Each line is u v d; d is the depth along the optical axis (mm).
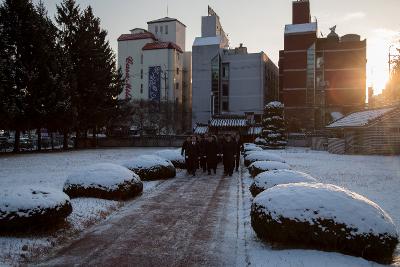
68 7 44688
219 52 68188
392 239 5500
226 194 11516
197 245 6438
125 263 5578
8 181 13852
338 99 60188
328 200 5773
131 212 8977
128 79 77438
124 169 10898
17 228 6707
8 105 30828
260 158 18266
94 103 46031
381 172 16953
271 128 42156
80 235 7047
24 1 33375
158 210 9211
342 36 63312
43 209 6848
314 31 60500
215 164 17141
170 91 74438
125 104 54688
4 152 33781
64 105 35625
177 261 5664
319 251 5605
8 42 32875
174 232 7250
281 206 5965
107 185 10070
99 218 8266
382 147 31656
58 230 7086
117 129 58094
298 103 60656
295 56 61125
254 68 68688
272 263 5297
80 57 44750
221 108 68688
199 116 68500
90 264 5539
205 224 7844
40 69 33844
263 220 6125
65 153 33562
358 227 5473
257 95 68250
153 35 79250
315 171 17359
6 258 5645
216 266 5473
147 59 75625
